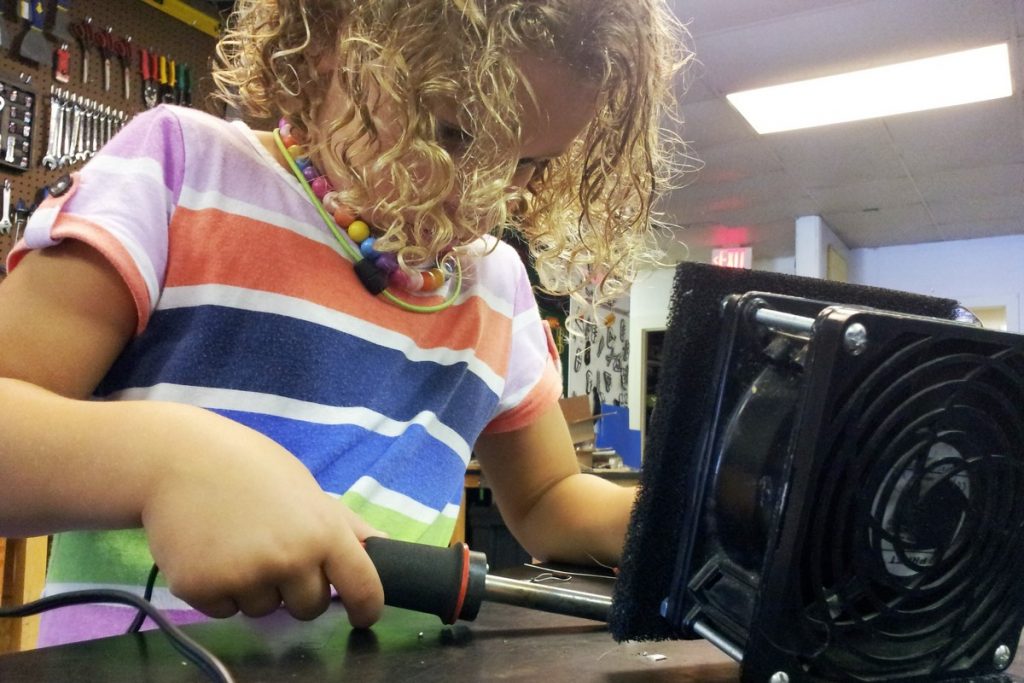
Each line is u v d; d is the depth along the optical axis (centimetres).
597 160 64
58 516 34
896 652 31
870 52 253
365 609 35
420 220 52
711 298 32
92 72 152
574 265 70
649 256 77
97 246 44
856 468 29
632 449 497
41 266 44
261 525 32
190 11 163
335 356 54
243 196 54
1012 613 33
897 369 29
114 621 47
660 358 33
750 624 28
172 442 34
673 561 33
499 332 68
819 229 422
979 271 466
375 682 29
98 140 152
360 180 52
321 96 55
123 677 27
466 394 62
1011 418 32
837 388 28
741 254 487
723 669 33
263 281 53
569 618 43
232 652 33
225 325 51
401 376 58
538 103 49
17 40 141
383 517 52
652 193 67
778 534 28
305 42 54
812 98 285
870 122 303
